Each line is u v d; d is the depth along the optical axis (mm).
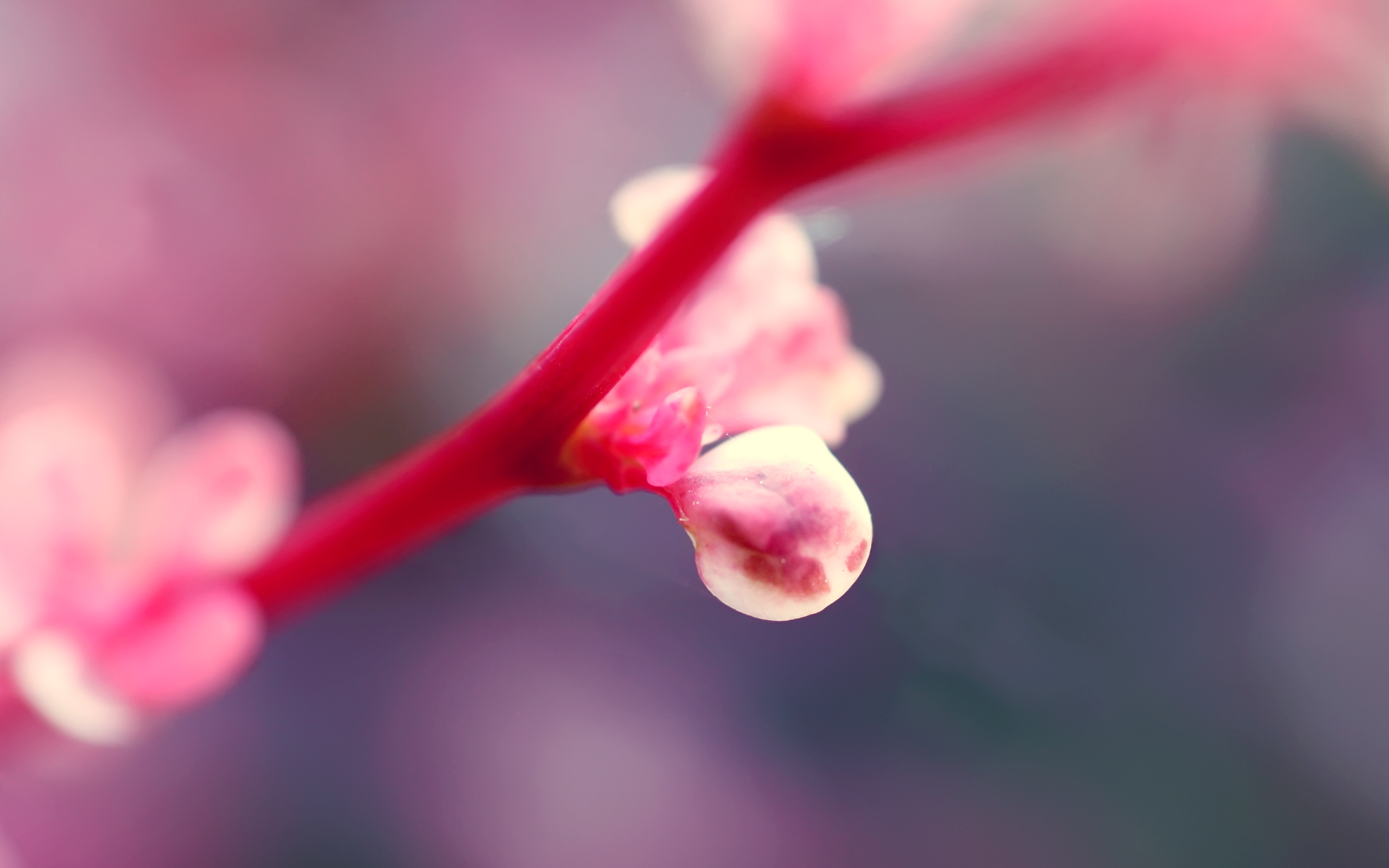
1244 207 149
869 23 56
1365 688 157
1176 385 172
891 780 161
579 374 54
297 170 186
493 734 167
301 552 64
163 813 152
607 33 188
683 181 58
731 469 53
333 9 189
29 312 168
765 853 157
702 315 55
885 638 168
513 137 191
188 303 177
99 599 65
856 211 157
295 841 156
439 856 159
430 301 189
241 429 67
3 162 175
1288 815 154
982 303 171
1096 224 140
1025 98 57
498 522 182
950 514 168
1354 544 162
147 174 179
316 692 168
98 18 180
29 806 145
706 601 175
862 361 57
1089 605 165
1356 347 165
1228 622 163
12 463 68
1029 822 156
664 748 166
